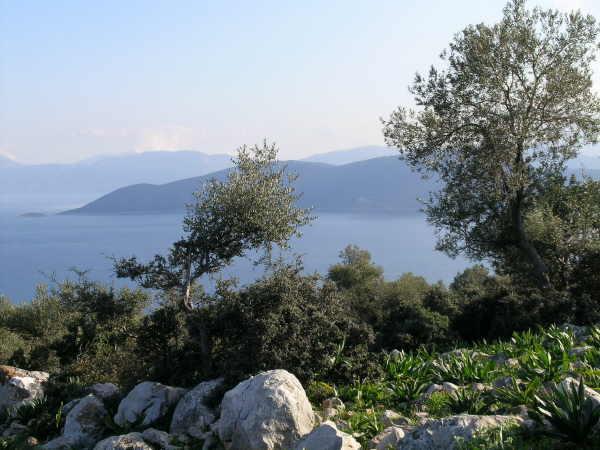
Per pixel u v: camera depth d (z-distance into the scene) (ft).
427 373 59.06
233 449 45.03
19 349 120.88
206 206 73.97
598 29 97.86
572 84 97.60
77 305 89.30
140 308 95.20
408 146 108.88
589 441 32.76
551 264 116.26
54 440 62.49
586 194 116.98
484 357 64.18
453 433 34.55
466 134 104.37
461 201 110.93
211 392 57.88
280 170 77.00
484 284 136.98
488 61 98.27
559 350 56.24
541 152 104.17
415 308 106.42
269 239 73.41
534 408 37.37
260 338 57.98
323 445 38.17
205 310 71.15
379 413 48.26
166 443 51.47
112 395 71.67
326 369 59.16
